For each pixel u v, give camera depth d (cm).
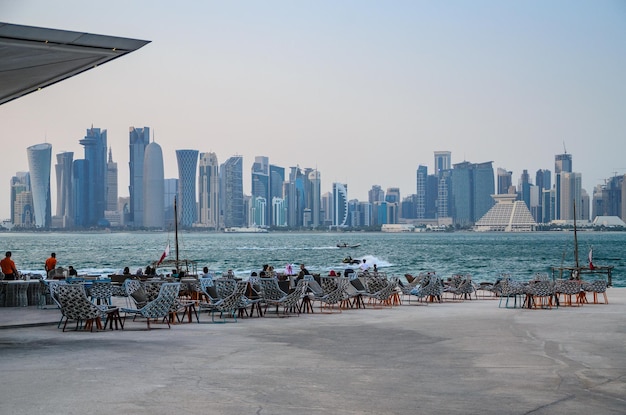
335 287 2120
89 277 2319
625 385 952
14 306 2169
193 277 2505
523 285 2258
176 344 1358
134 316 1828
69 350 1277
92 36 1162
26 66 1366
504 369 1073
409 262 10350
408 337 1456
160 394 894
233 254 13250
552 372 1046
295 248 17125
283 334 1516
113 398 870
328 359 1170
